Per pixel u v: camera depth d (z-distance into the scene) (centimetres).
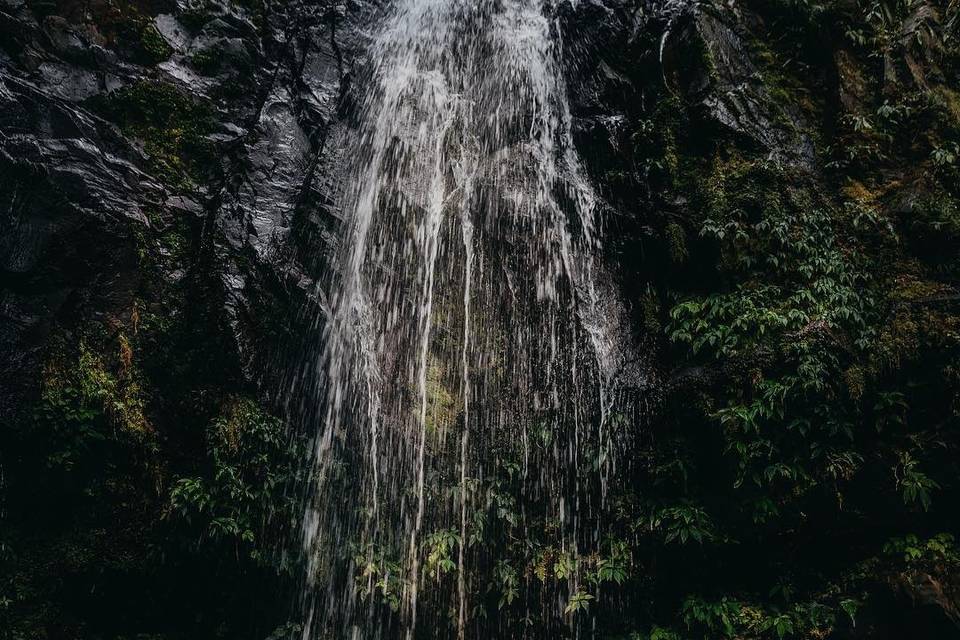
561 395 741
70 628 623
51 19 695
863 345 631
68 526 626
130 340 652
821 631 619
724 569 672
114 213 662
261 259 698
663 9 849
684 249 722
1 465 597
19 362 594
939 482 604
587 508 713
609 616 693
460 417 764
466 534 721
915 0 779
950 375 611
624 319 749
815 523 640
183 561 648
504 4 950
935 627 580
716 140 743
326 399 708
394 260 792
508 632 714
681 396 676
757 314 660
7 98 626
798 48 789
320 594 687
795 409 626
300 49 845
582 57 865
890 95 738
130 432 634
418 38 929
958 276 654
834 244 690
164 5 778
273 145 764
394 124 848
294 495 671
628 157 793
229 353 663
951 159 689
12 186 607
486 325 786
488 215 809
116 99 711
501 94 895
